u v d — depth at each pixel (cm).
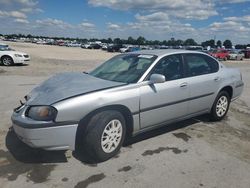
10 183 346
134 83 442
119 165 400
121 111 429
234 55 4181
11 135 494
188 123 597
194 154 446
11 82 1100
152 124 468
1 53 1808
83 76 495
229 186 358
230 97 633
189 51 553
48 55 3206
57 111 366
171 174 381
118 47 5584
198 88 533
